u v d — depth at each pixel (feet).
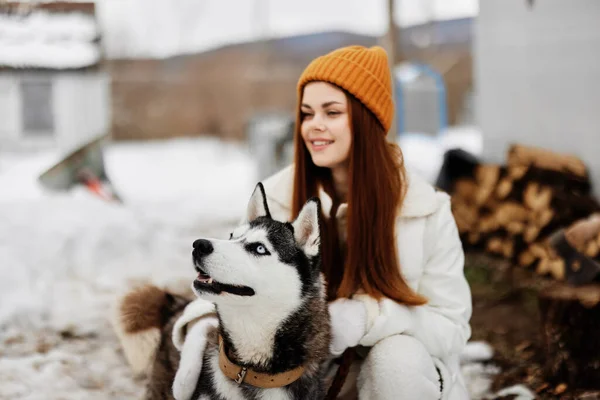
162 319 10.19
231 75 80.74
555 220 18.12
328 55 9.61
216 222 25.02
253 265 7.97
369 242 9.45
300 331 8.39
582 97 18.98
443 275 9.78
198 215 25.90
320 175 10.34
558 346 12.28
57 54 41.86
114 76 76.23
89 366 13.24
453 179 21.25
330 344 9.04
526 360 13.24
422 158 35.06
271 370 8.32
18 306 15.76
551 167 19.13
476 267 19.08
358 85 9.30
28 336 14.71
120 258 19.75
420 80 43.83
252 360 8.32
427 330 9.36
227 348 8.43
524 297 16.61
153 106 73.15
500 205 19.80
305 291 8.40
